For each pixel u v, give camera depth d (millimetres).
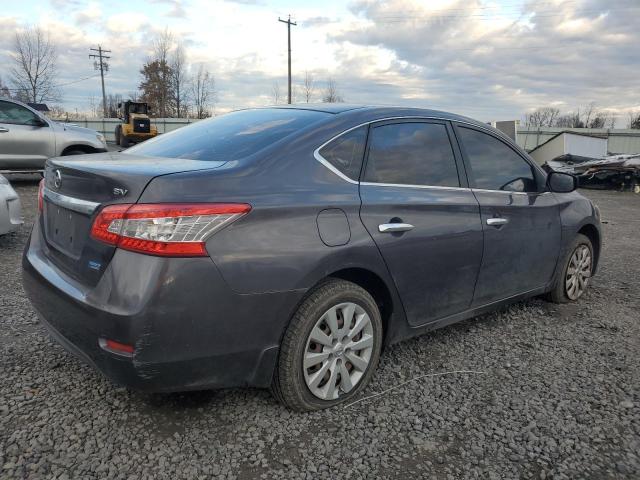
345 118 2986
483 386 3143
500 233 3641
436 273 3209
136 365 2227
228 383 2496
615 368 3453
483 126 3799
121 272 2230
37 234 3068
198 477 2250
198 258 2250
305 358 2650
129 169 2402
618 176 18875
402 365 3379
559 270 4453
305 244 2533
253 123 3162
